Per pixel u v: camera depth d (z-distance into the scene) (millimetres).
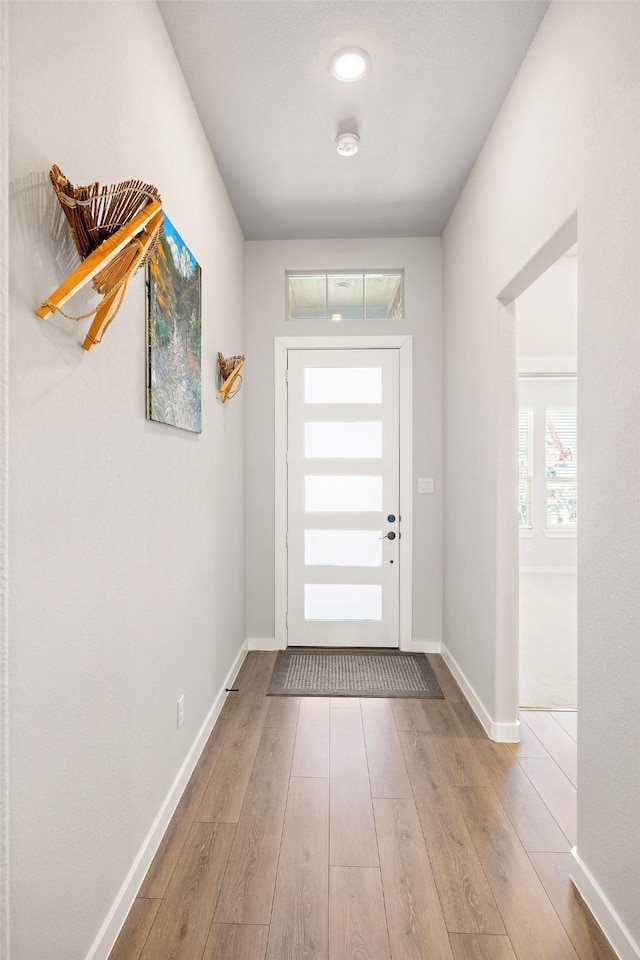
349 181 2902
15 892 947
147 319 1604
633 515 1288
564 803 1945
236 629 3211
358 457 3676
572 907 1476
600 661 1438
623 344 1329
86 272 1033
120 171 1435
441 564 3619
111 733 1359
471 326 2828
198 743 2234
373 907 1466
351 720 2604
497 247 2371
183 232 2066
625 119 1312
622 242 1331
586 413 1522
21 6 953
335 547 3691
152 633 1672
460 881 1563
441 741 2398
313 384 3688
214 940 1357
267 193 3008
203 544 2346
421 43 1953
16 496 946
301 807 1908
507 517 2410
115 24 1397
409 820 1839
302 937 1368
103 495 1310
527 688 2996
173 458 1889
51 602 1062
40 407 1022
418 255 3607
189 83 2121
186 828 1789
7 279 854
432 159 2709
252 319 3643
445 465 3496
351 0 1762
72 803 1152
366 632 3686
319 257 3625
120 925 1391
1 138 833
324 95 2221
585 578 1524
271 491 3658
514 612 2410
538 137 1887
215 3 1757
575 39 1586
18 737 954
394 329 3619
